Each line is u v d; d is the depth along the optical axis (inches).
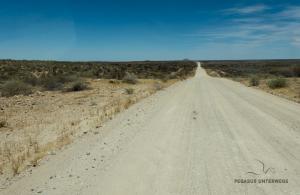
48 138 402.6
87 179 235.8
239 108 604.4
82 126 459.8
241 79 1860.2
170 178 236.1
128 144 338.3
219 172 248.4
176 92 1011.9
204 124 448.5
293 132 388.5
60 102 783.7
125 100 796.0
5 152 338.3
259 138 359.9
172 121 475.8
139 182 228.5
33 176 247.6
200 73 3385.8
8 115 591.5
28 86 1058.1
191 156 292.7
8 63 2763.3
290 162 271.1
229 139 356.8
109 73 2070.6
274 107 613.0
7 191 220.2
